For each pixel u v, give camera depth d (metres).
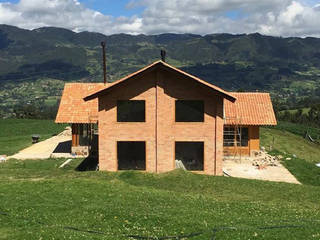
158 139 30.77
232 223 15.90
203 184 25.28
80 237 14.05
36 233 14.52
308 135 66.75
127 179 26.36
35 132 64.31
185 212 17.56
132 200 19.91
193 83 30.19
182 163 31.06
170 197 20.72
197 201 20.06
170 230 15.11
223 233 14.58
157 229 15.27
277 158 38.47
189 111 30.81
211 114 30.70
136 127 30.84
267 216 17.45
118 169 31.27
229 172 33.09
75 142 41.38
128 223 16.05
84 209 18.02
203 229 15.04
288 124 82.56
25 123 74.44
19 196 20.30
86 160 38.50
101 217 16.89
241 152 40.06
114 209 17.80
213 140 30.84
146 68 29.73
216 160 30.89
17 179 25.81
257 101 42.31
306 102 170.12
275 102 132.75
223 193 23.42
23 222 16.42
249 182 26.16
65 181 23.55
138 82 30.52
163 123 30.67
